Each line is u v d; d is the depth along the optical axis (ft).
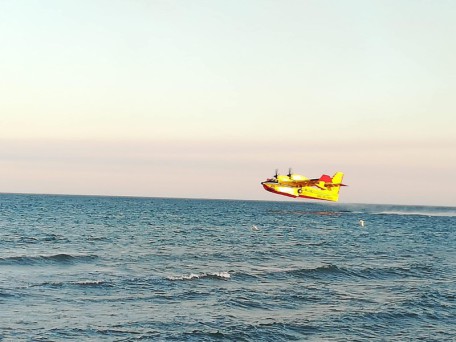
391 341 62.49
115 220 302.25
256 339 61.52
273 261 130.62
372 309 77.20
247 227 269.85
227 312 73.20
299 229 268.21
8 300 75.31
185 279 96.37
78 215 347.77
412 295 87.92
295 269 112.78
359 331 66.18
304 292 88.74
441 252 162.40
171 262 123.13
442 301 83.71
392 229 289.12
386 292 90.68
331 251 159.12
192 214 421.59
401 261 135.74
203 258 132.67
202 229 245.24
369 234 242.78
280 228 270.87
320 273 108.06
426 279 105.40
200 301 79.25
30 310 70.28
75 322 65.41
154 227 250.37
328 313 74.43
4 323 63.46
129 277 97.86
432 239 219.41
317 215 482.69
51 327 62.80
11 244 155.94
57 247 151.12
